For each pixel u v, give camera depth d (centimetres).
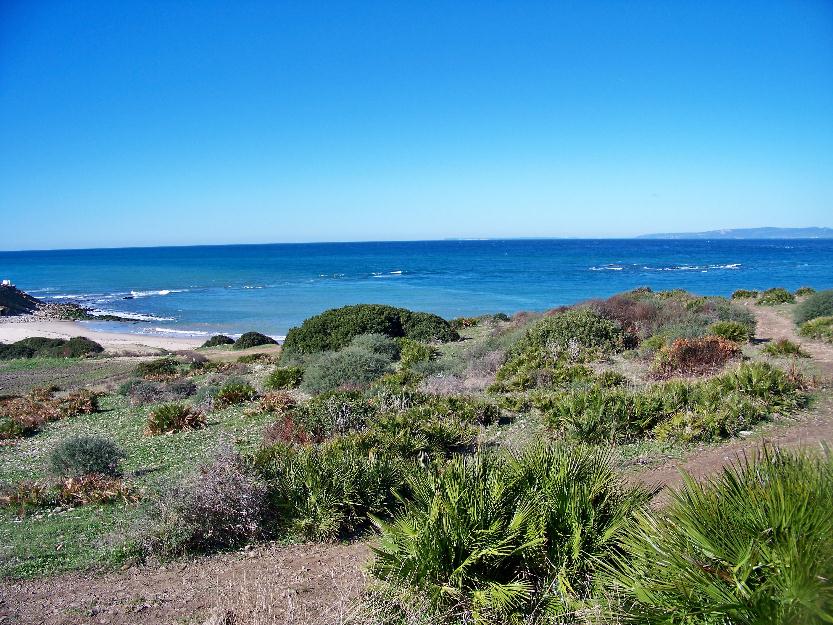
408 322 2600
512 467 474
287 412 1258
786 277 6969
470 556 399
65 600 527
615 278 7656
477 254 16938
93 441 1007
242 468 744
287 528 683
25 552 642
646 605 272
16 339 4416
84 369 2952
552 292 6303
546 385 1366
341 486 697
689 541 284
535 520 412
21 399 1964
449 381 1501
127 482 909
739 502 287
